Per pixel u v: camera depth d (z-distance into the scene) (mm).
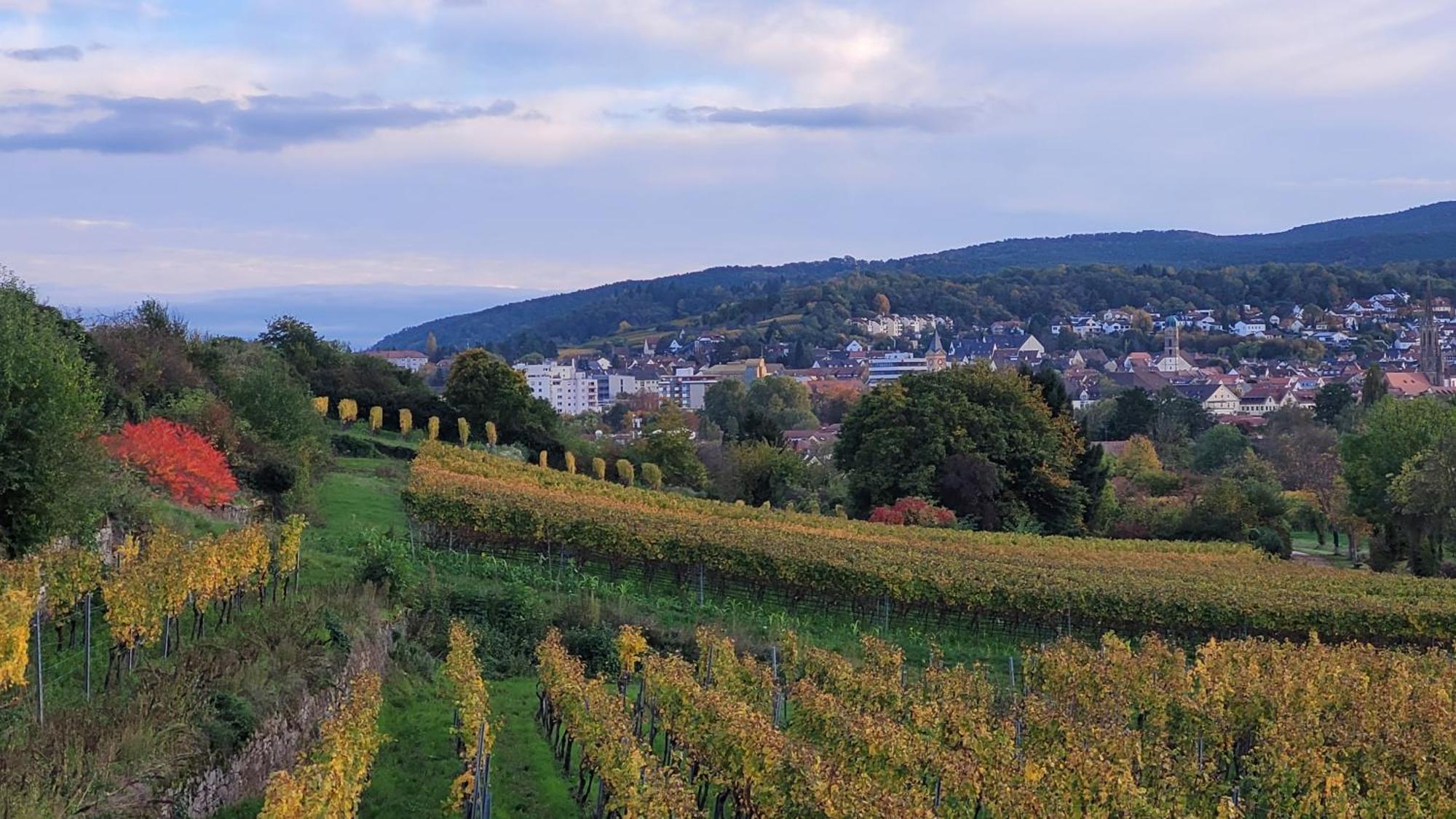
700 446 87750
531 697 27281
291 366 67250
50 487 23016
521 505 39469
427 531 40125
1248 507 67312
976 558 41875
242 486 38656
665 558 37031
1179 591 36594
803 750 17422
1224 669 26031
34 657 19062
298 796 13828
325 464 51656
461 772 21484
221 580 23078
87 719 16047
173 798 15062
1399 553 61969
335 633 23547
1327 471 75500
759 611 36562
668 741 22812
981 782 18531
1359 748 20812
